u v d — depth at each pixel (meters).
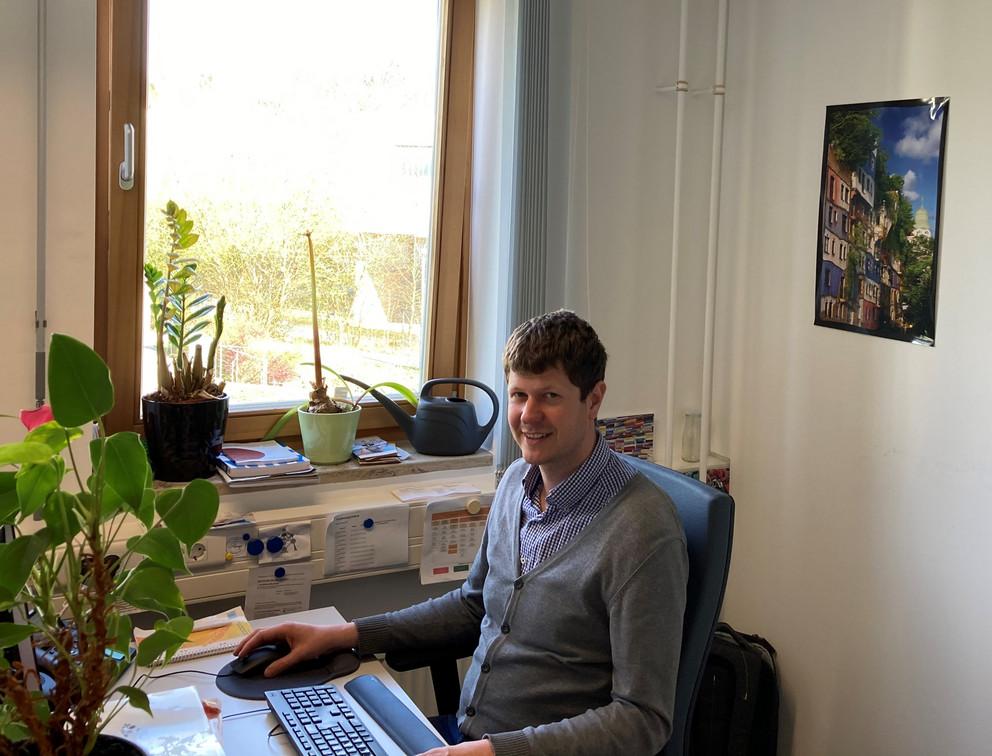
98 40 2.07
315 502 2.29
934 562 2.20
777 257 2.56
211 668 1.66
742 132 2.65
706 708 2.50
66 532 1.01
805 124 2.46
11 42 1.88
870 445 2.34
